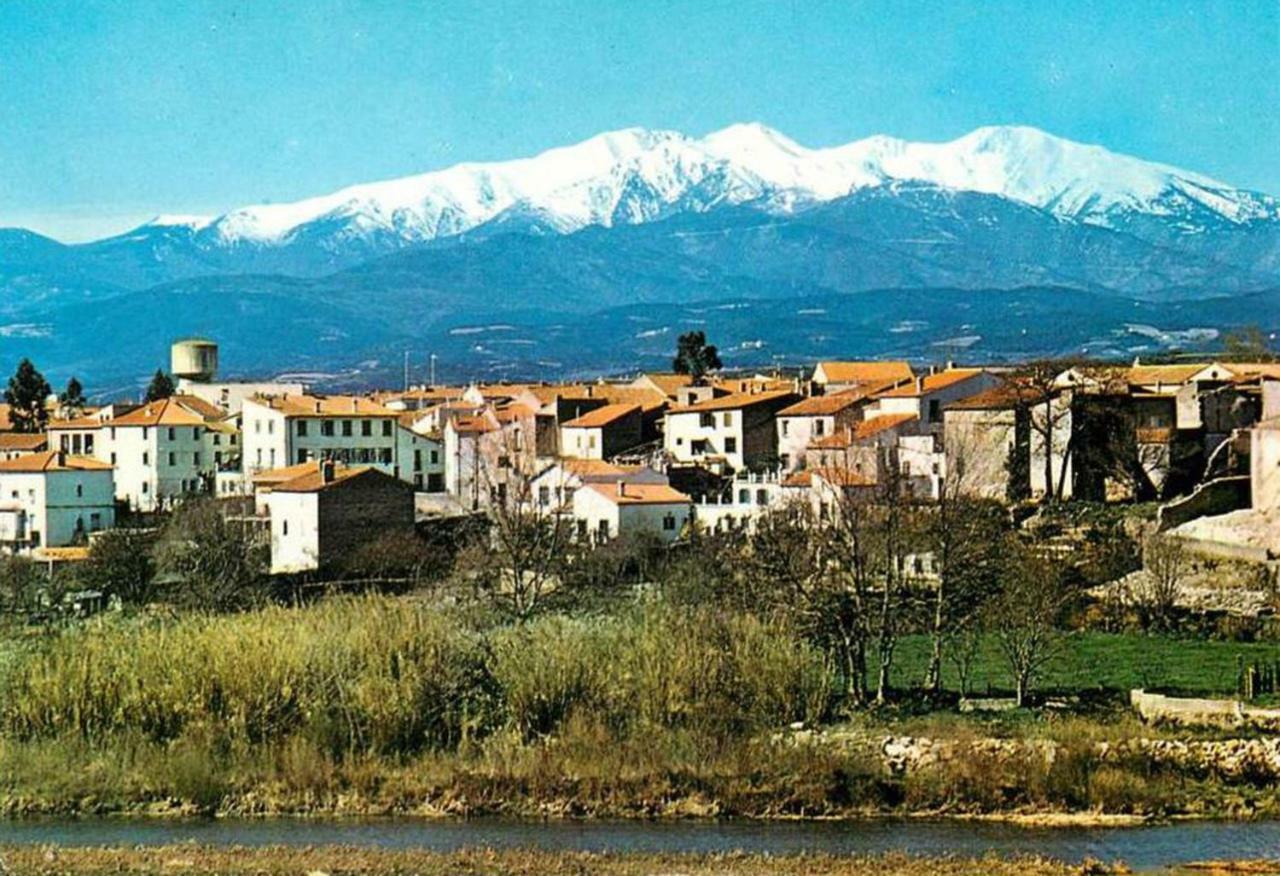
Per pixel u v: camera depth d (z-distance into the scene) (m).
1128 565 186.75
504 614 182.50
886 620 153.50
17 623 198.25
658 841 119.19
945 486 183.88
